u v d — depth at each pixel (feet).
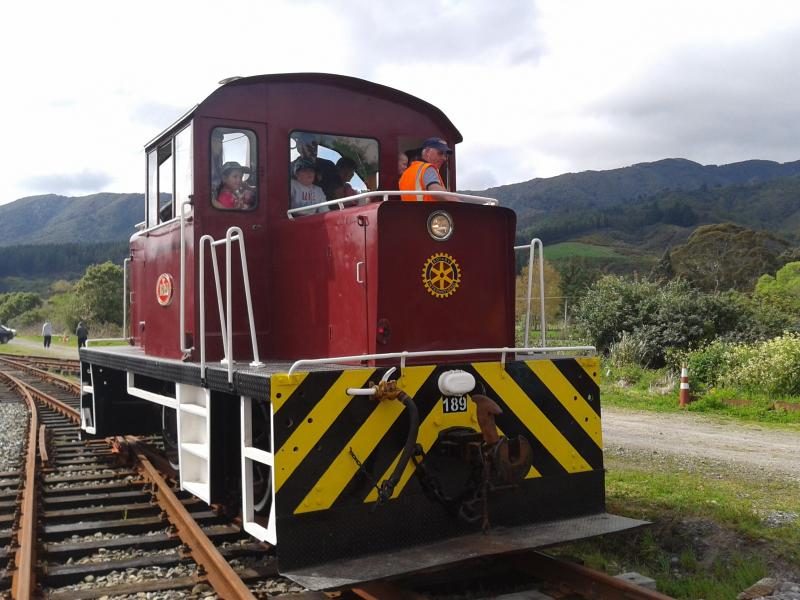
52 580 15.23
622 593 12.78
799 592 13.57
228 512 18.60
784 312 61.11
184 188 18.43
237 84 17.92
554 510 16.06
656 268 144.36
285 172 18.44
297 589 14.39
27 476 22.81
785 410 37.86
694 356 47.67
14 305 236.02
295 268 17.57
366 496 13.99
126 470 25.55
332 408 13.78
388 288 15.20
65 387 55.47
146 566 15.92
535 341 50.08
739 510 18.81
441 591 14.14
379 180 19.51
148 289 21.72
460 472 15.08
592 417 16.75
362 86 19.24
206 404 16.40
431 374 14.76
